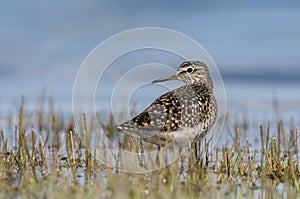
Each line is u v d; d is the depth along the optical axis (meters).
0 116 18.66
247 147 13.16
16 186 10.96
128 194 10.42
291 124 17.45
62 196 10.25
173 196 10.34
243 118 18.97
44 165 12.75
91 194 10.39
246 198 10.71
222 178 11.77
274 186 11.34
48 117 17.56
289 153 12.38
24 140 13.70
